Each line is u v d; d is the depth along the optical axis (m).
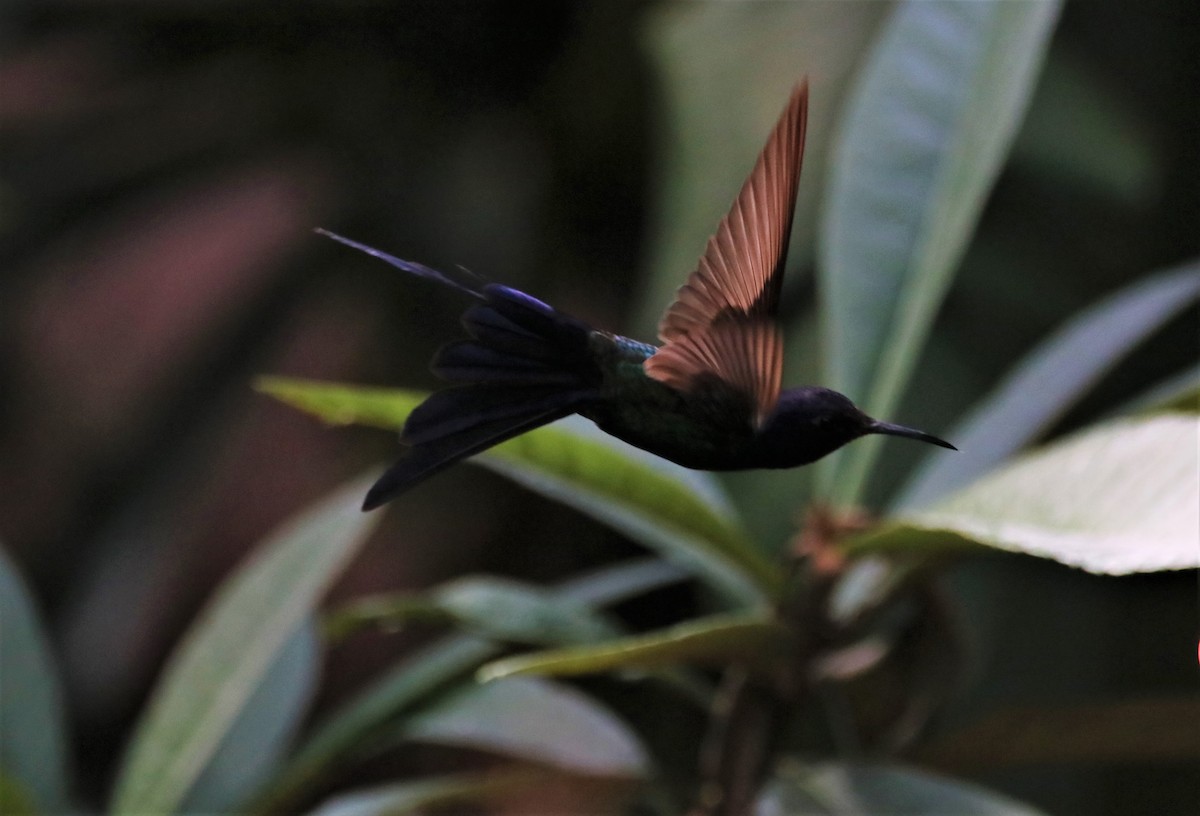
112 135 8.16
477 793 3.93
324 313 8.80
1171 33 7.16
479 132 8.12
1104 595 6.11
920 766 3.90
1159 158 6.99
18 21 8.29
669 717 7.04
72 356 11.24
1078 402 6.82
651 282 6.76
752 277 3.60
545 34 7.78
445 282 3.65
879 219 3.89
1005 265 6.95
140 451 7.68
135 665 9.07
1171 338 6.86
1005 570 6.05
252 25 7.89
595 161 7.94
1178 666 5.96
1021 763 3.91
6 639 3.92
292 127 8.12
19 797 3.84
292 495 10.56
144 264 13.07
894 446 6.17
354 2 7.70
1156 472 3.69
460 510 9.02
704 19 7.15
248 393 7.84
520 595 3.88
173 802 3.88
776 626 3.79
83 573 7.43
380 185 8.14
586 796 3.95
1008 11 3.89
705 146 6.76
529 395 3.65
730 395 3.62
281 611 3.92
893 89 3.90
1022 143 6.82
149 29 8.16
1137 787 6.02
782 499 5.85
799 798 3.82
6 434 10.35
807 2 6.94
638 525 3.88
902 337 3.86
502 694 3.95
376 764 9.56
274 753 3.93
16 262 8.09
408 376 8.66
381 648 10.38
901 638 3.97
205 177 8.15
